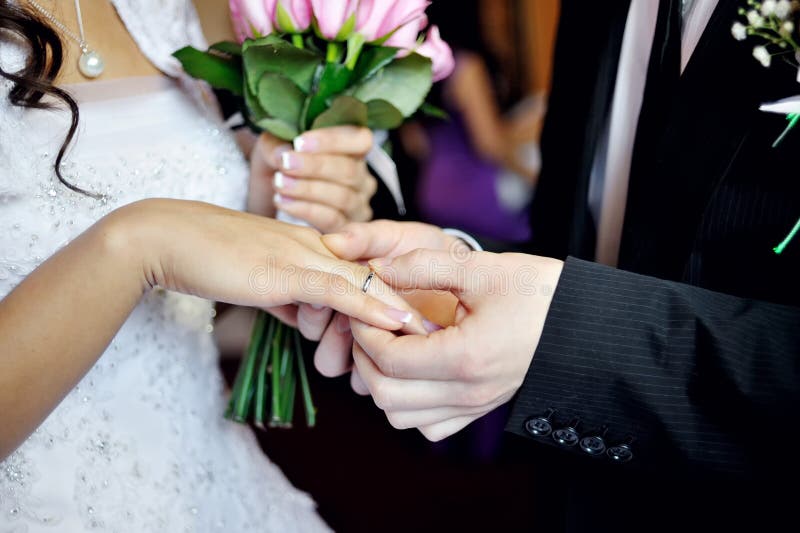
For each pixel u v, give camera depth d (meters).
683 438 0.58
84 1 0.66
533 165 1.66
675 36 0.68
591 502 0.67
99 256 0.56
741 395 0.56
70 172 0.63
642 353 0.58
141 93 0.68
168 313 0.69
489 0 1.57
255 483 0.76
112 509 0.63
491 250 0.79
